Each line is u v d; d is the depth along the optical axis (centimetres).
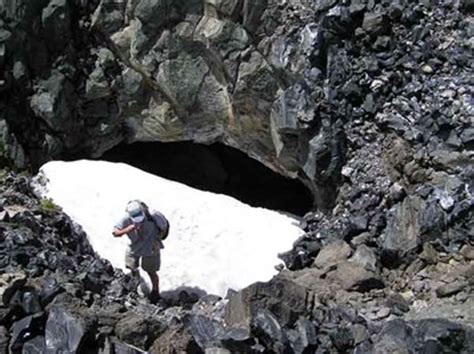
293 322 885
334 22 1409
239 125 1689
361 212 1255
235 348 812
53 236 1173
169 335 824
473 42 1323
